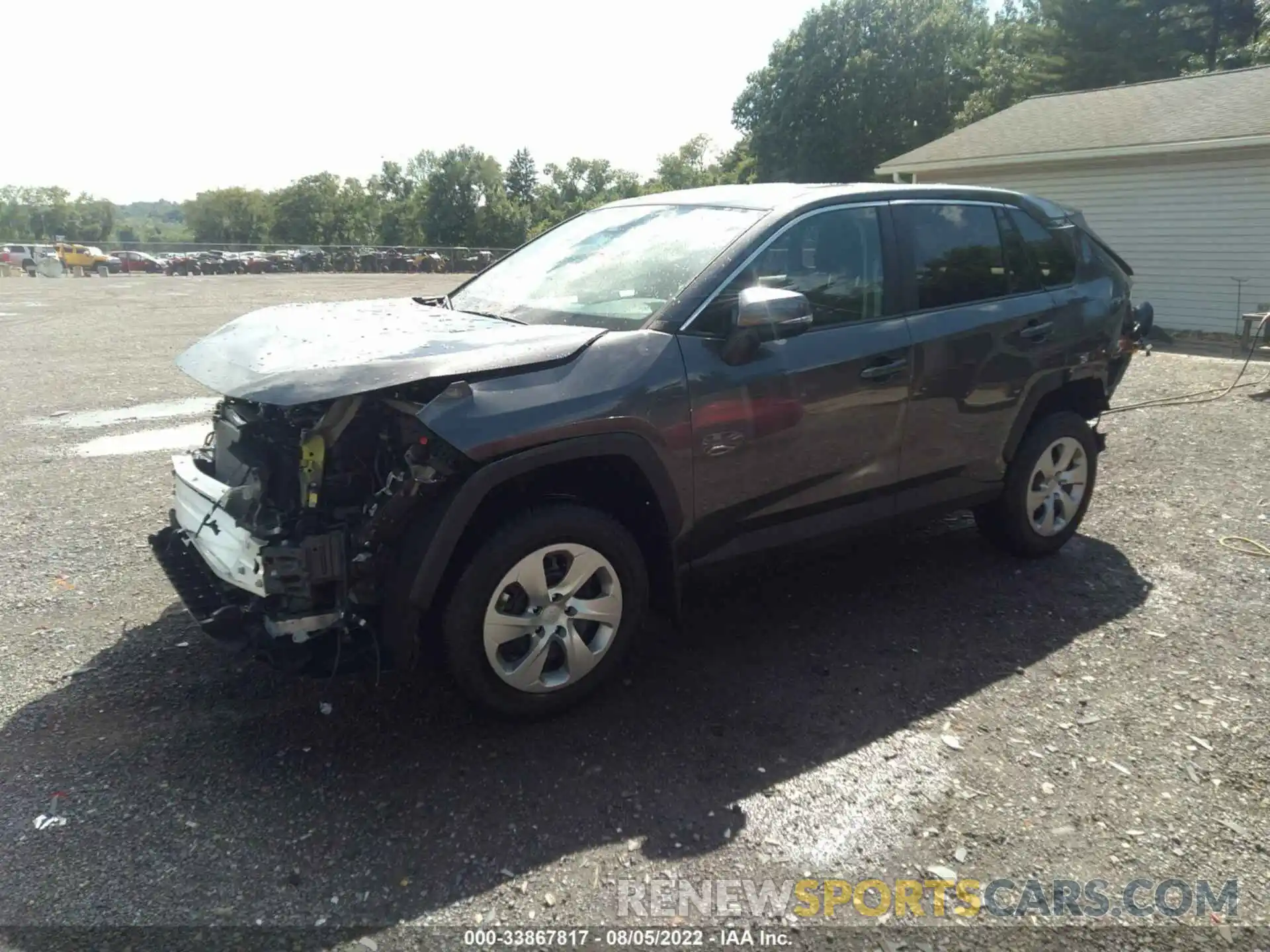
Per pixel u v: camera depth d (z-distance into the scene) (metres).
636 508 3.46
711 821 2.82
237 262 51.59
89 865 2.58
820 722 3.37
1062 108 19.47
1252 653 3.92
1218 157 14.91
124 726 3.27
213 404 8.74
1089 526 5.53
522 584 3.15
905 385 4.00
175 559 3.49
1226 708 3.48
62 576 4.55
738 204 3.99
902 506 4.23
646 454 3.26
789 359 3.64
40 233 127.69
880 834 2.77
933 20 42.62
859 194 4.07
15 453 6.86
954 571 4.80
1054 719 3.40
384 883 2.53
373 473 3.06
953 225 4.39
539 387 3.07
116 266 53.72
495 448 2.93
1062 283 4.83
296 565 2.83
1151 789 3.00
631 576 3.39
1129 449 7.30
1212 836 2.77
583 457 3.12
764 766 3.10
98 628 4.00
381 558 2.92
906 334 4.02
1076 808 2.90
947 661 3.84
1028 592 4.54
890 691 3.60
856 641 4.02
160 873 2.55
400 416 2.99
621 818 2.82
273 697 3.47
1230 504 5.91
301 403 2.73
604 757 3.14
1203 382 10.49
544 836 2.73
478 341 3.19
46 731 3.22
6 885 2.49
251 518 3.01
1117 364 5.13
